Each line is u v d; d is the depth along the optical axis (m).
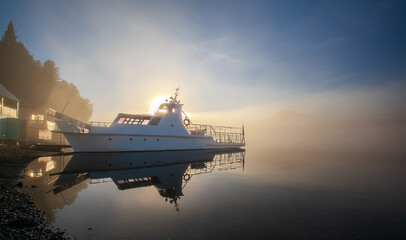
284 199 6.00
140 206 5.18
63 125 17.20
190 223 4.19
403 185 7.99
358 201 5.90
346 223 4.36
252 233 3.80
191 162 14.68
